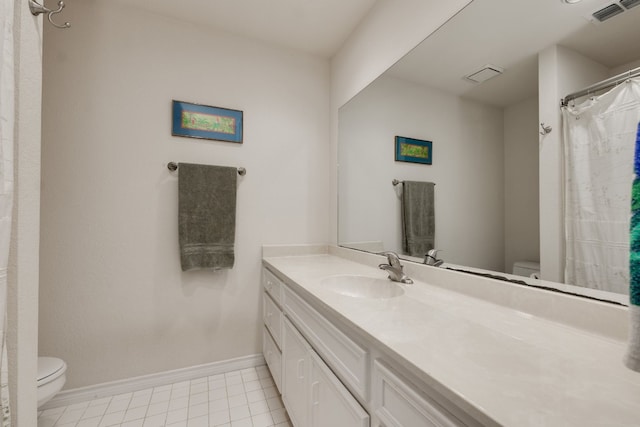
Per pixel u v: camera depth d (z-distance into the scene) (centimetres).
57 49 148
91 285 154
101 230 156
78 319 152
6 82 60
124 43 161
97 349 156
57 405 148
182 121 173
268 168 196
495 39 97
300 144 206
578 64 76
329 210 215
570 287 77
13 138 65
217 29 183
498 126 97
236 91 188
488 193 100
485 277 99
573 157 77
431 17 121
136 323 164
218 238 175
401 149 142
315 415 102
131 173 162
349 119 188
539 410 40
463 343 63
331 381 89
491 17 98
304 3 160
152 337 167
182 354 174
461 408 44
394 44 144
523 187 90
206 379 176
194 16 171
